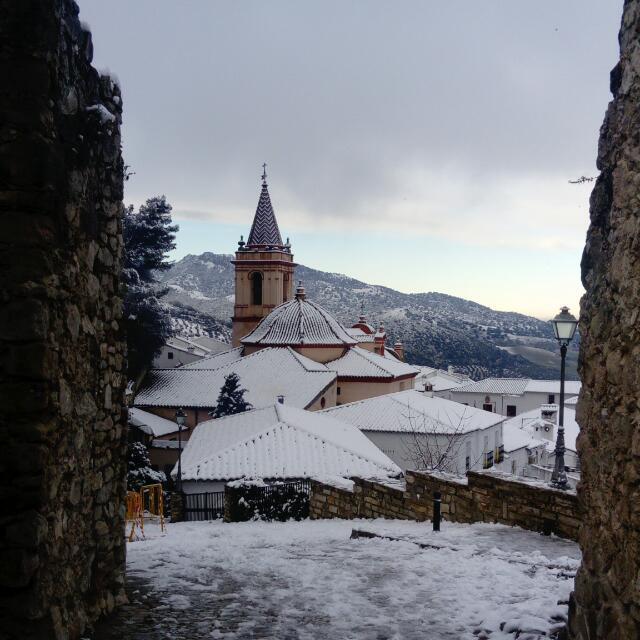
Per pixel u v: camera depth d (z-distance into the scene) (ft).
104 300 22.00
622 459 15.80
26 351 16.29
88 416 20.45
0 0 16.44
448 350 509.35
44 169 16.60
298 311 204.03
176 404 172.14
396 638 21.33
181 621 22.52
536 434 198.08
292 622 22.81
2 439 16.25
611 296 16.89
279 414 110.32
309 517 60.54
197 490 91.04
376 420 147.84
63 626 17.97
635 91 15.89
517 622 20.84
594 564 17.61
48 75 16.98
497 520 39.75
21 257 16.34
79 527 19.79
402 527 41.96
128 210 186.80
